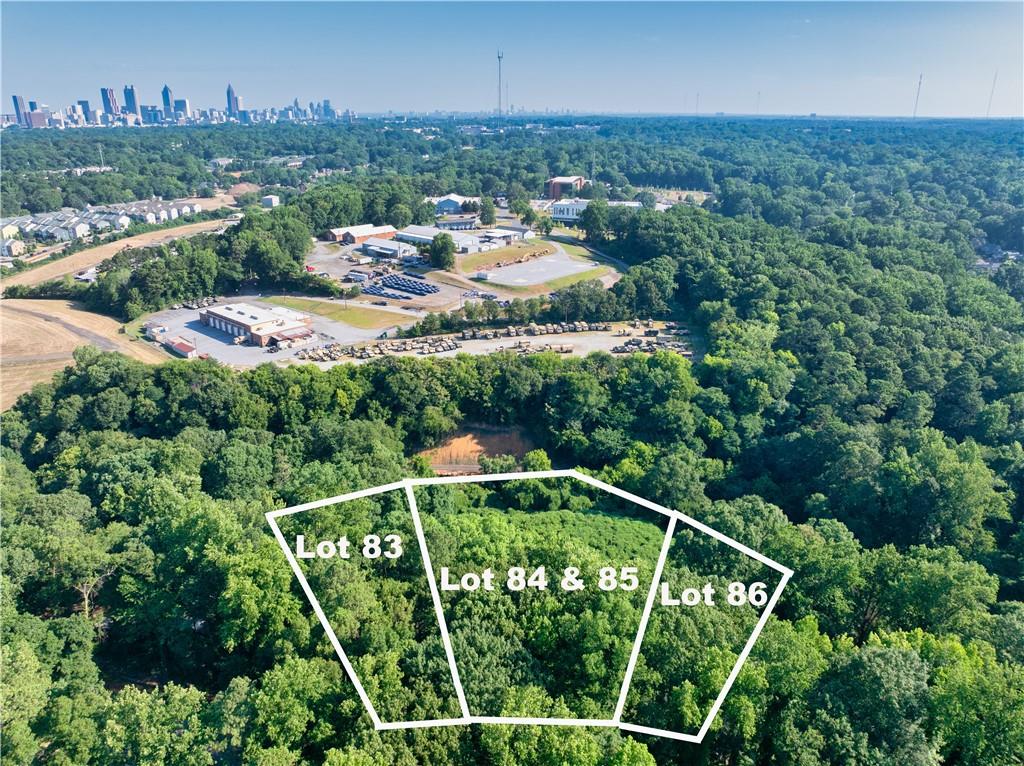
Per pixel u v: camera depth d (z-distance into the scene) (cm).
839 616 7244
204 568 7225
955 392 13825
